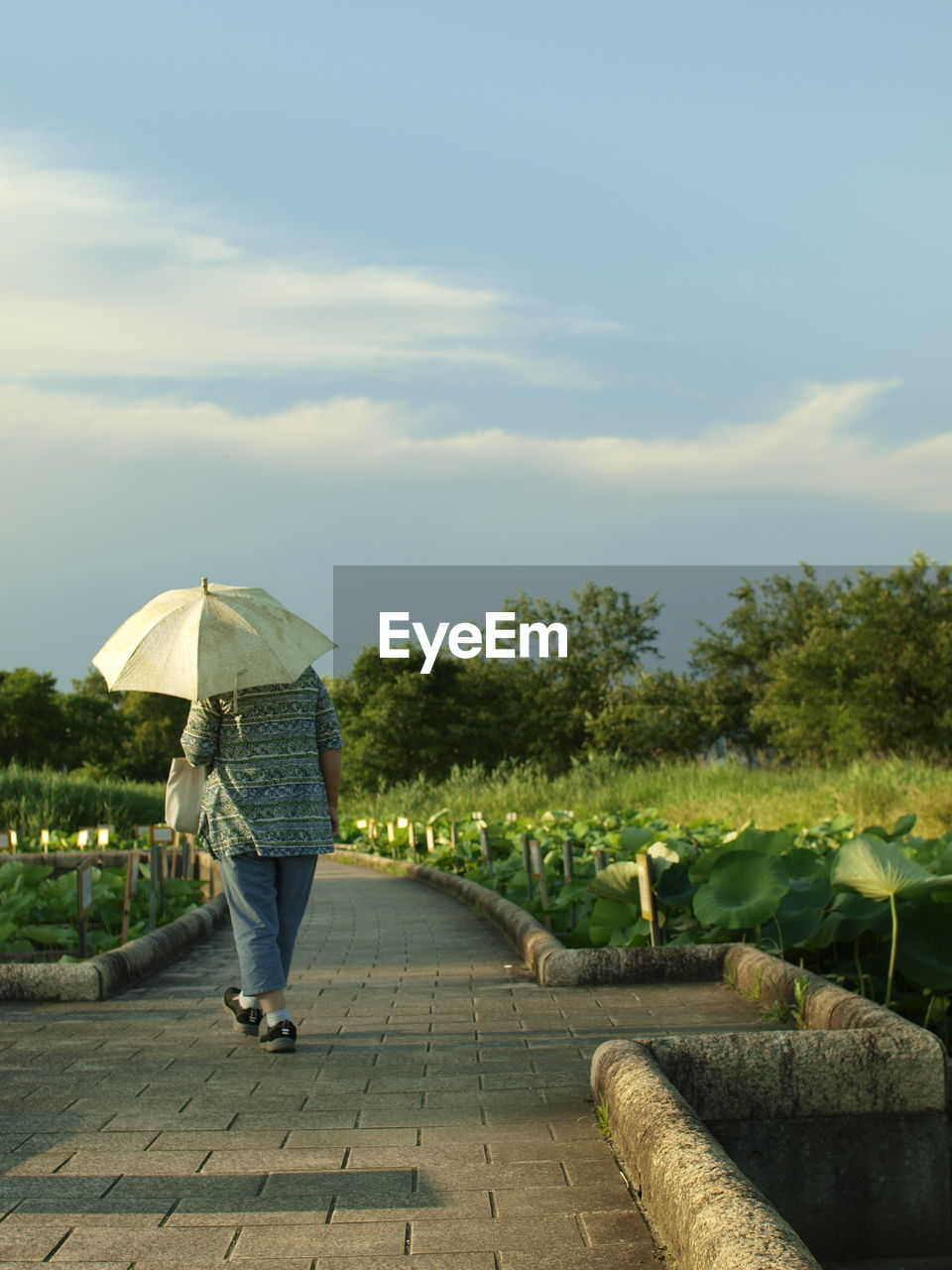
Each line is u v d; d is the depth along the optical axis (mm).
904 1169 3641
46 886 8805
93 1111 3719
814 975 4867
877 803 17000
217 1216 2824
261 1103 3803
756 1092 3609
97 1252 2619
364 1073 4207
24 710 63969
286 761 4758
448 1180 3072
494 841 13711
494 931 9602
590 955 6012
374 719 51219
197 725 4758
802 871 6809
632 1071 3336
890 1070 3643
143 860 12953
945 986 5281
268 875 4742
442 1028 5016
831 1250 3617
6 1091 3965
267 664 4691
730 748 51312
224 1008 5547
